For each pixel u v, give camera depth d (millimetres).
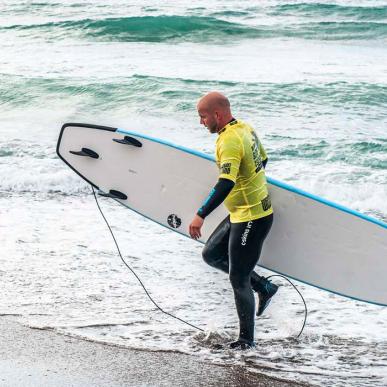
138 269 21031
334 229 16328
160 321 17250
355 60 68500
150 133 44062
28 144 38750
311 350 15852
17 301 18172
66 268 20875
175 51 71375
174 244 23453
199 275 20656
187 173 17344
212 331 16500
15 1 97938
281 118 46281
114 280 20047
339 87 55062
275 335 16641
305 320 16891
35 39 75625
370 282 16500
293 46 76062
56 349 15273
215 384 13859
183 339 16172
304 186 32531
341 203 31000
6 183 31141
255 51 72562
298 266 16688
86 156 18359
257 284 15992
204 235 17453
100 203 28531
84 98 52812
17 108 50656
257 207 14547
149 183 17875
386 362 15344
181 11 92750
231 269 15000
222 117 14164
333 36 81938
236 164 13898
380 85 55875
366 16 93250
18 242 23156
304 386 13961
